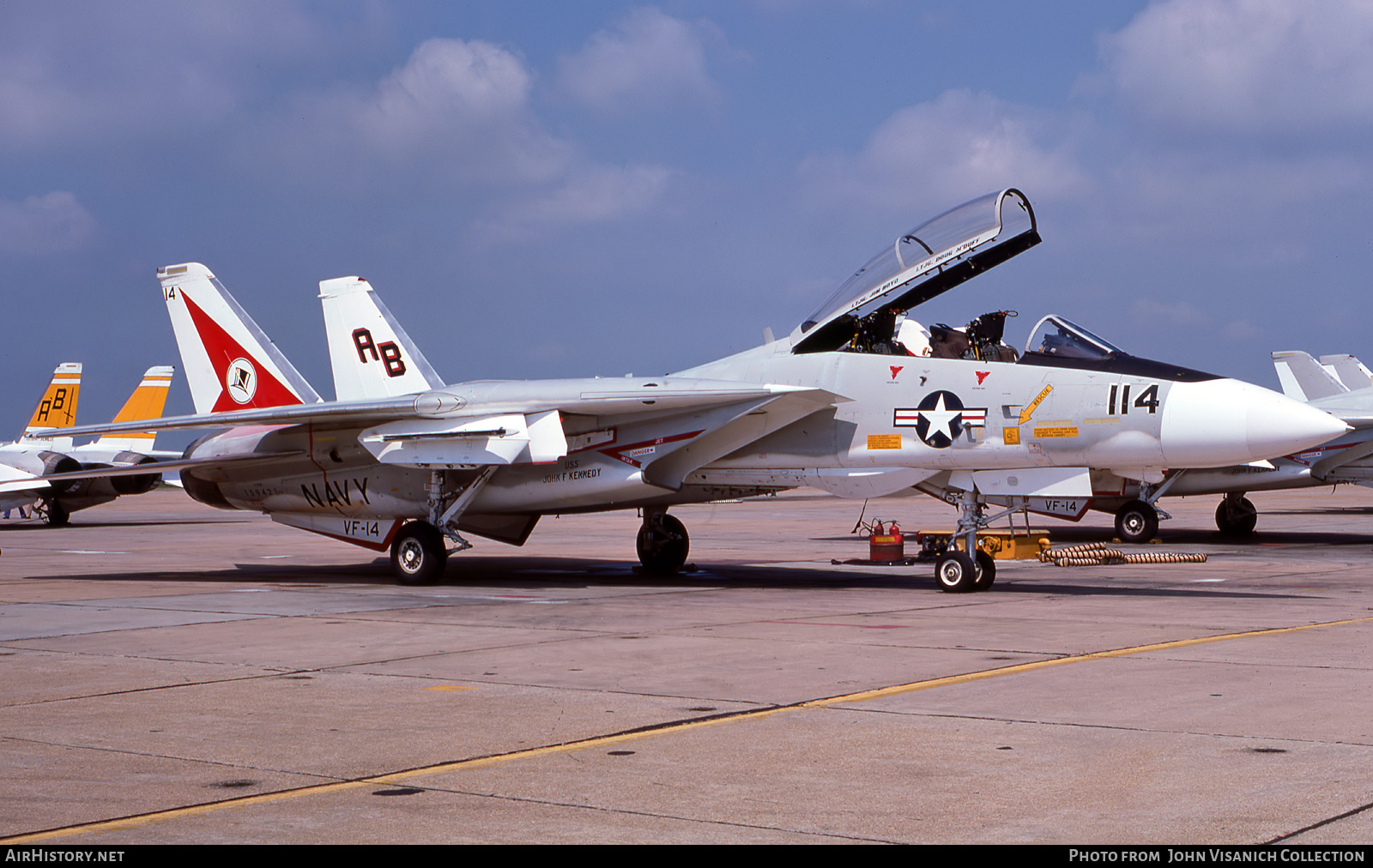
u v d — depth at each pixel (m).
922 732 6.25
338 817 4.79
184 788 5.25
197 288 18.30
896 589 14.47
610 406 14.12
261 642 9.94
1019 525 28.12
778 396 13.62
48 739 6.25
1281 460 22.80
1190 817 4.70
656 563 16.78
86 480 33.34
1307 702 6.98
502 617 11.66
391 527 16.64
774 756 5.75
